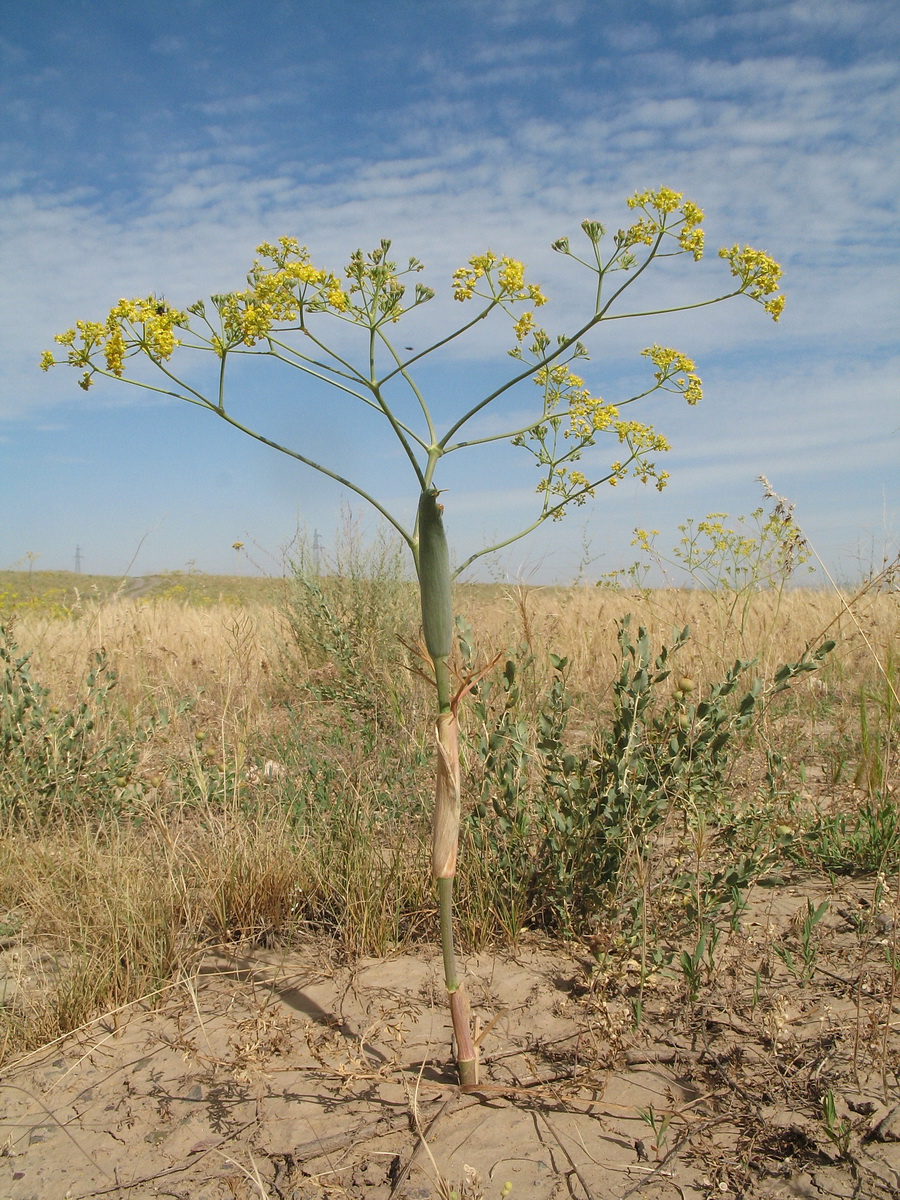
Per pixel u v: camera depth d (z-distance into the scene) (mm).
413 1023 2633
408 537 2104
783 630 6391
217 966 3074
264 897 3307
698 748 3047
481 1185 1921
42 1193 1990
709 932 2779
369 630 6809
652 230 2338
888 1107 2082
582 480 2713
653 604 6879
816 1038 2395
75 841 3799
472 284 2320
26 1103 2338
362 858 3436
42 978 2900
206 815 3854
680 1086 2254
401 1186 1933
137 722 5453
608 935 2873
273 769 4723
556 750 3186
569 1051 2416
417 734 4910
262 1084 2355
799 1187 1866
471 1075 2240
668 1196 1871
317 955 3125
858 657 6523
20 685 4609
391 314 2182
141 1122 2232
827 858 3521
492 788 3432
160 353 2176
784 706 5324
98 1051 2568
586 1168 1965
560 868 3061
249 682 6652
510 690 3258
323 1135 2135
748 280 2348
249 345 2217
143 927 3016
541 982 2828
